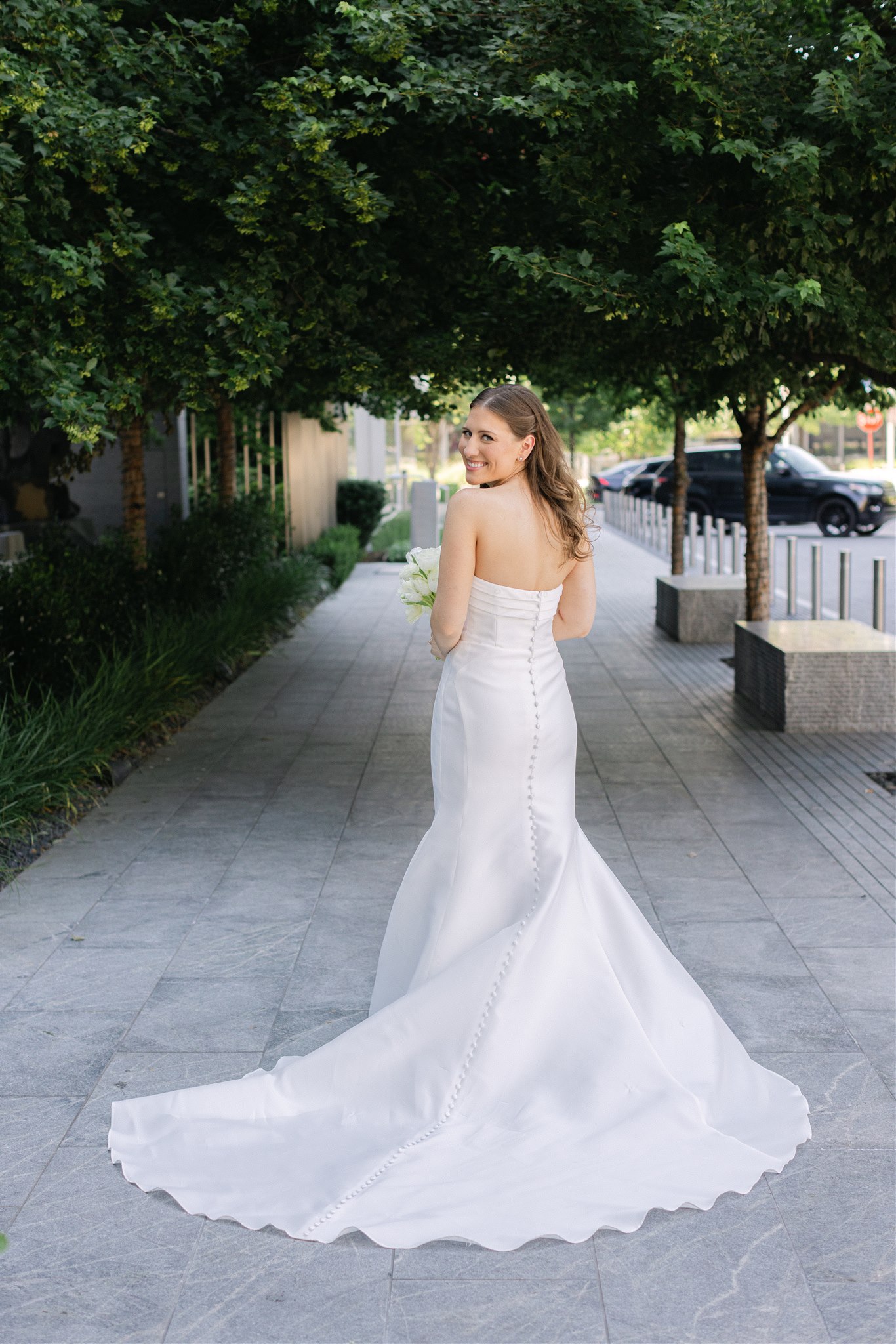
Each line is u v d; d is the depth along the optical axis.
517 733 3.21
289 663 10.78
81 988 4.06
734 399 8.39
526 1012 3.17
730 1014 3.81
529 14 5.61
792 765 7.02
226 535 12.49
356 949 4.38
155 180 5.99
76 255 5.29
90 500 14.38
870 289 6.25
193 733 8.05
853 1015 3.78
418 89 5.58
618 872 5.20
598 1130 3.03
